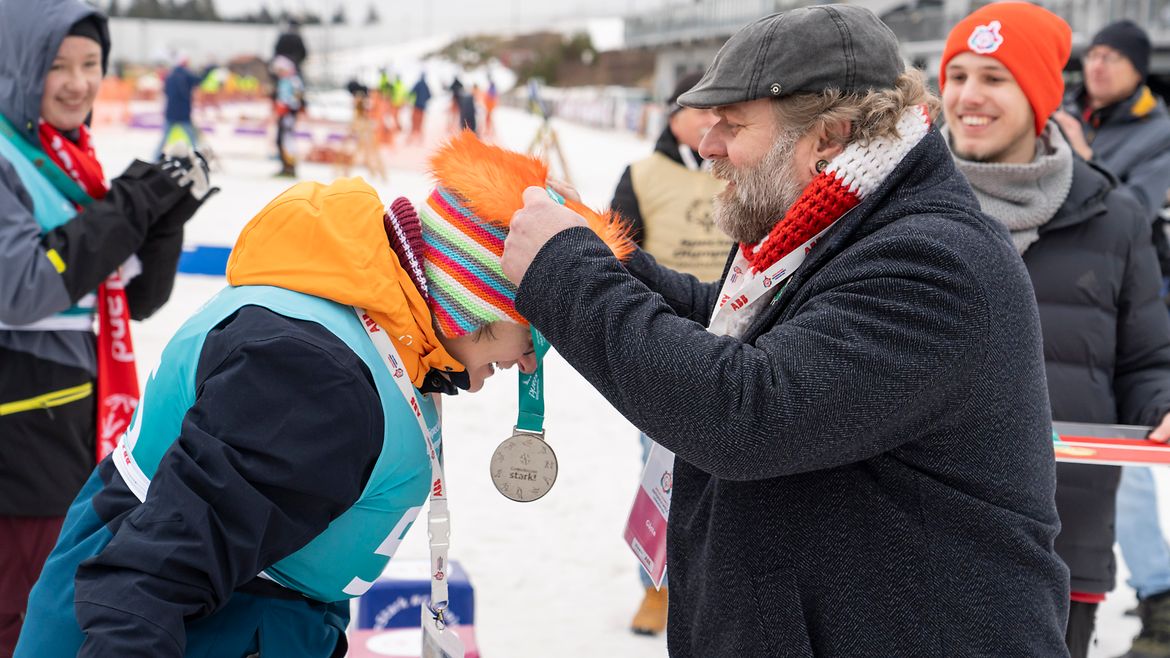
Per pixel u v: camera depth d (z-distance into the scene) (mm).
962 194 1616
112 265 2789
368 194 1640
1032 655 1553
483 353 1674
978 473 1544
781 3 34656
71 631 1512
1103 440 2418
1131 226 2771
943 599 1537
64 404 2770
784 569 1593
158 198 2887
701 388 1434
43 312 2672
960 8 23656
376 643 2686
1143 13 19625
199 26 57531
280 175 16844
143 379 5961
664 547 2033
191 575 1390
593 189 18078
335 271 1540
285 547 1464
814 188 1607
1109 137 4574
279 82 17734
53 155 2861
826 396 1432
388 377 1569
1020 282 1566
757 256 1685
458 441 5676
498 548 4395
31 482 2713
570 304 1501
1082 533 2799
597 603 3971
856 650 1561
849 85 1601
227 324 1541
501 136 30578
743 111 1664
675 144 3986
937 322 1458
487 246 1593
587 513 4812
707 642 1686
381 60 71500
